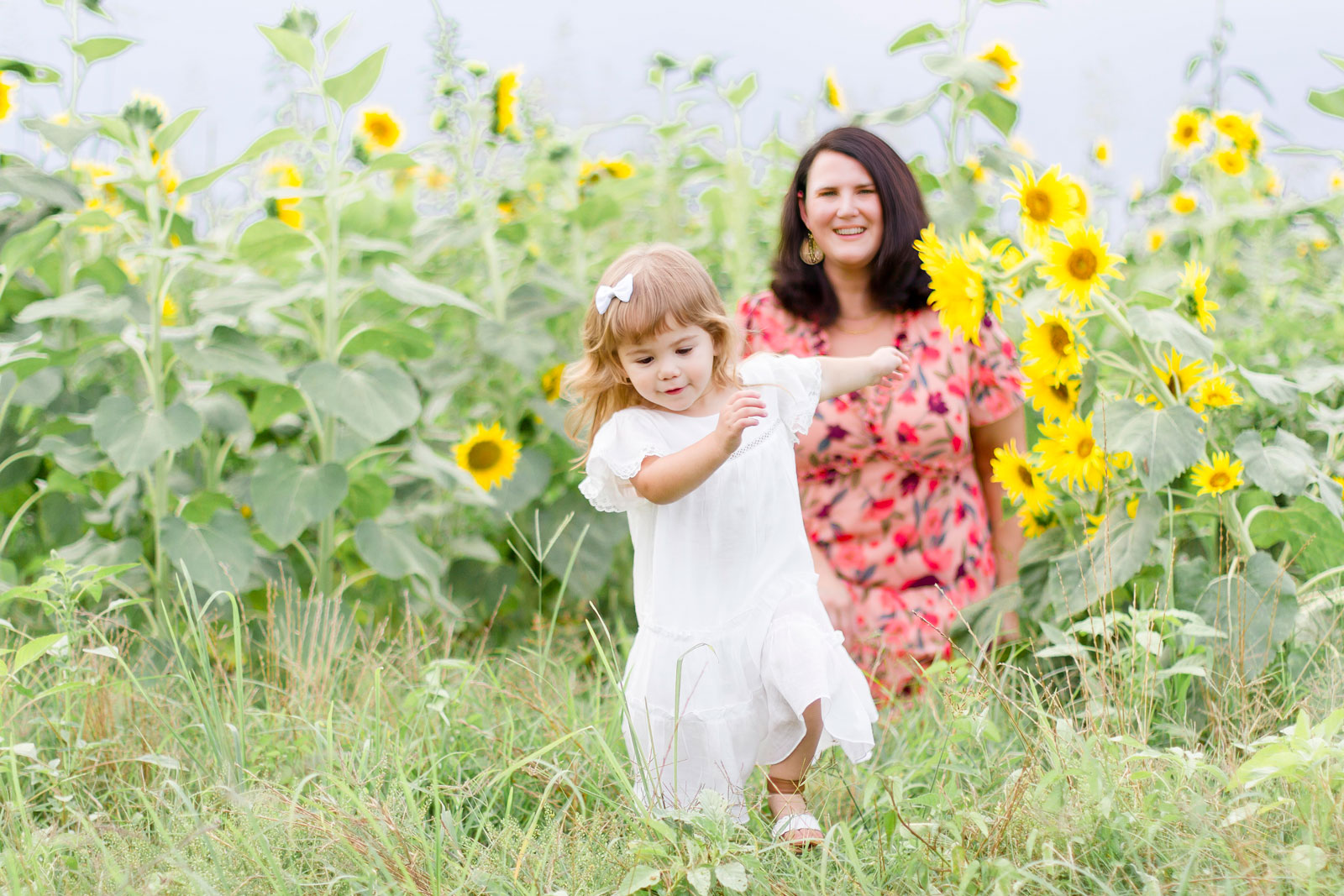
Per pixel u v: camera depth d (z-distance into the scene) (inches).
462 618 136.6
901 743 98.7
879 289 119.1
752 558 86.1
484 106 152.6
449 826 74.9
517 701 102.0
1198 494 104.9
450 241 151.3
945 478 121.0
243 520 124.9
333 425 134.3
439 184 197.0
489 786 82.8
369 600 140.9
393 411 125.3
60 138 126.6
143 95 132.6
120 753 92.1
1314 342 158.4
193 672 113.7
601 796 79.3
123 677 108.1
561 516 143.9
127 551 123.6
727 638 84.9
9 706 95.3
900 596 120.3
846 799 89.6
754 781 93.0
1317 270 182.4
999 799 79.4
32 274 146.4
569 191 176.6
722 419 79.8
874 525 121.1
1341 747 68.4
